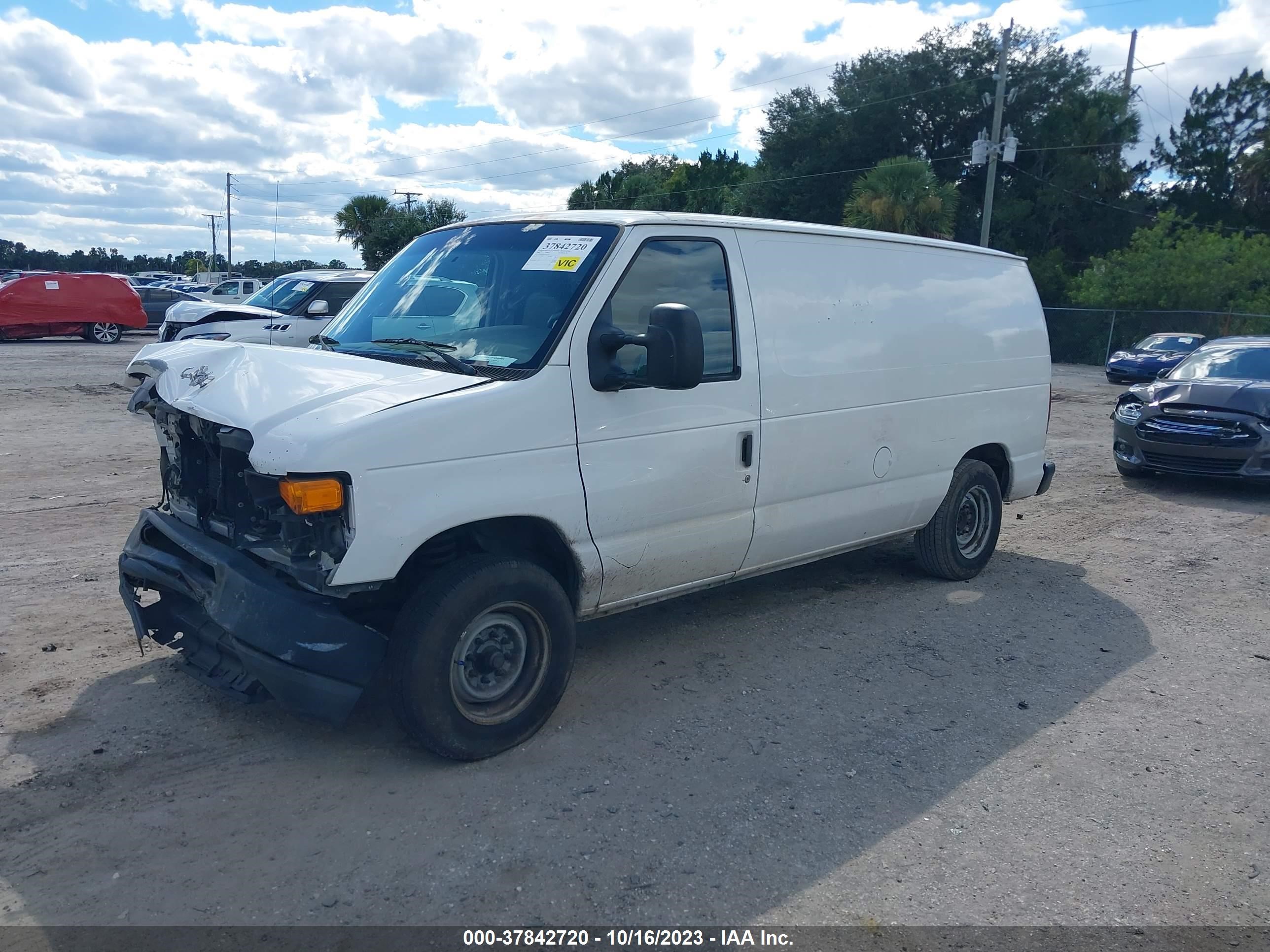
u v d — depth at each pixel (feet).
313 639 11.42
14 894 9.86
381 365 13.20
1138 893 10.54
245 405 11.83
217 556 12.09
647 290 14.19
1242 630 19.10
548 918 9.77
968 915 10.06
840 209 146.51
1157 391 33.76
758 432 15.69
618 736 13.73
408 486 11.49
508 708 13.10
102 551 21.49
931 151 146.00
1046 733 14.34
